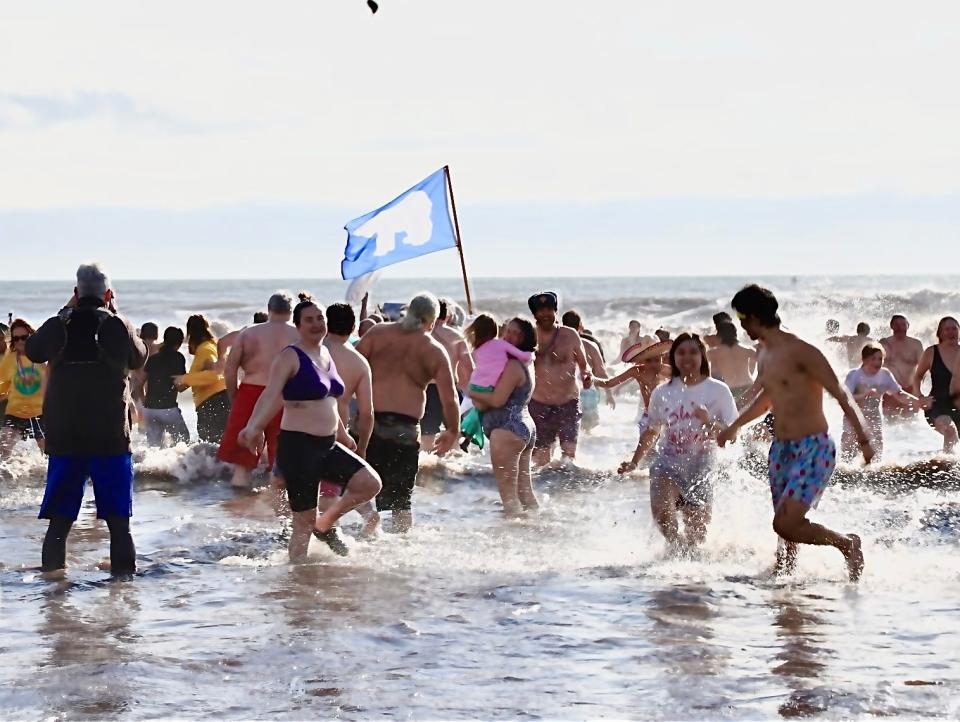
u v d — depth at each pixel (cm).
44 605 715
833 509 1062
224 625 659
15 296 9000
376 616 679
